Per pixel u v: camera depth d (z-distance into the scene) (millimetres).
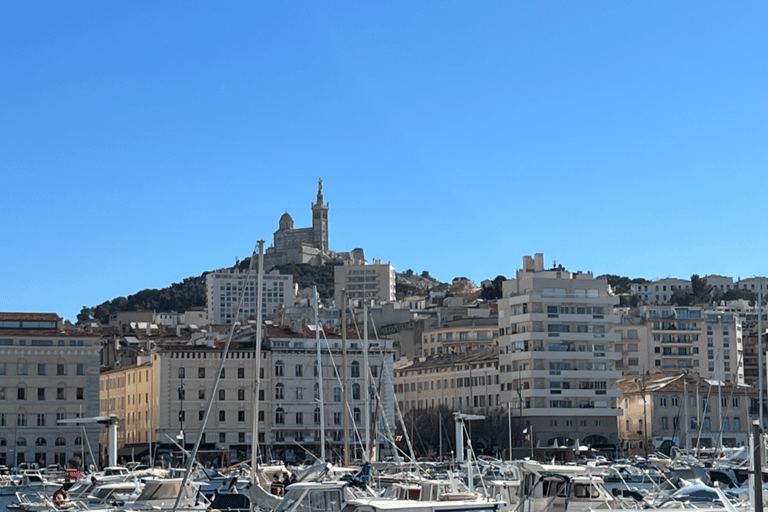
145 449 199875
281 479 90438
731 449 163375
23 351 194375
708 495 81562
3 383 192750
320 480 76562
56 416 194750
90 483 103312
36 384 194375
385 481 89625
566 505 66000
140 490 93188
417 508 57750
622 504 67125
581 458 179375
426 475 104500
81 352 197375
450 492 73812
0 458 190250
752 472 39125
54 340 196250
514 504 77375
